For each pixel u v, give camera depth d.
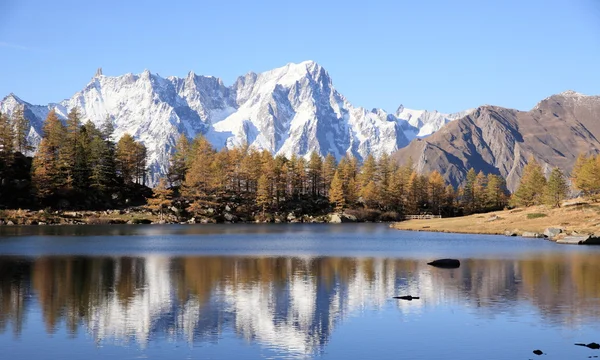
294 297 47.88
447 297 47.75
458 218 180.38
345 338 35.44
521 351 32.66
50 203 170.62
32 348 33.16
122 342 34.47
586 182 166.75
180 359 31.48
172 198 199.00
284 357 31.91
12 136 178.38
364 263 72.12
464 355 32.03
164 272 62.94
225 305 44.62
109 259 75.62
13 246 93.56
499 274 60.97
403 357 31.81
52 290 50.62
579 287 52.28
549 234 119.94
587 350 32.75
